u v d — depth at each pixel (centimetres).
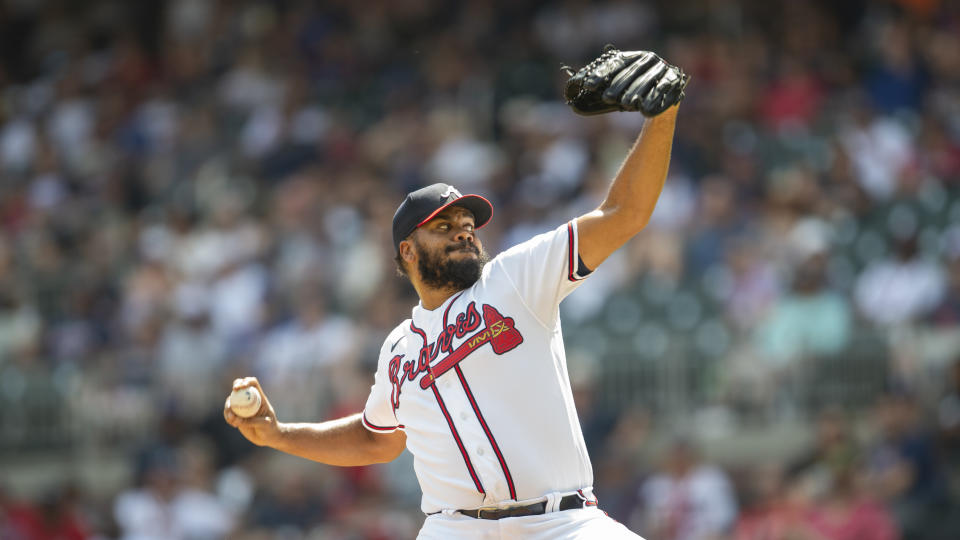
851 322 4141
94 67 6372
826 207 4516
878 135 5047
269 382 4212
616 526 1358
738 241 4328
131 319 4566
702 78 5391
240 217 5009
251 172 5441
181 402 4284
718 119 5062
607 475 3725
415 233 1416
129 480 4081
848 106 5275
